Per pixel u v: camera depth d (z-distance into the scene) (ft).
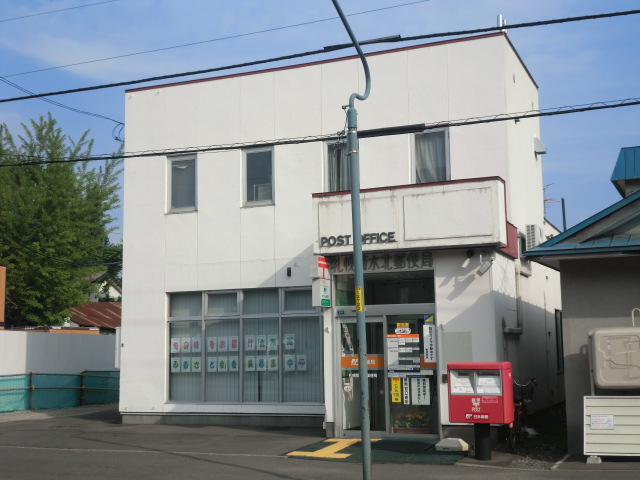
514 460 45.24
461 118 58.80
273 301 64.34
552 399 71.10
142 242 68.54
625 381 43.52
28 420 72.49
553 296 75.25
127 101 70.18
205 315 66.28
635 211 45.80
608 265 47.32
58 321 120.98
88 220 132.57
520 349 59.41
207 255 66.18
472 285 52.49
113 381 96.27
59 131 138.21
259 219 64.69
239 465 44.98
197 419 65.36
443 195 52.34
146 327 67.72
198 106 67.77
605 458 44.16
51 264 119.34
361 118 61.62
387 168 60.54
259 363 64.23
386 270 54.80
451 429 51.70
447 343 52.60
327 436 55.42
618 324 46.70
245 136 65.82
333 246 54.80
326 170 62.90
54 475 42.39
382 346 55.42
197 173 67.26
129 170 69.62
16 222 118.21
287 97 64.59
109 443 54.80
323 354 59.67
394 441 52.39
